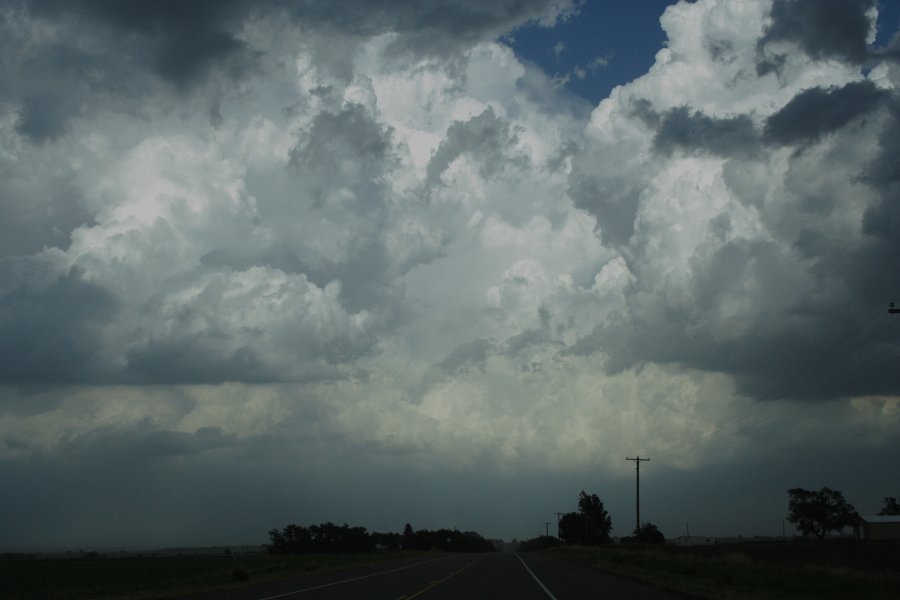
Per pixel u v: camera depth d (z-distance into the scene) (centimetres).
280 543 17562
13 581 5562
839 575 3706
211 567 7306
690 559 6241
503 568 5962
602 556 8444
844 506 13125
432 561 7894
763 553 6788
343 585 3928
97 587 4403
